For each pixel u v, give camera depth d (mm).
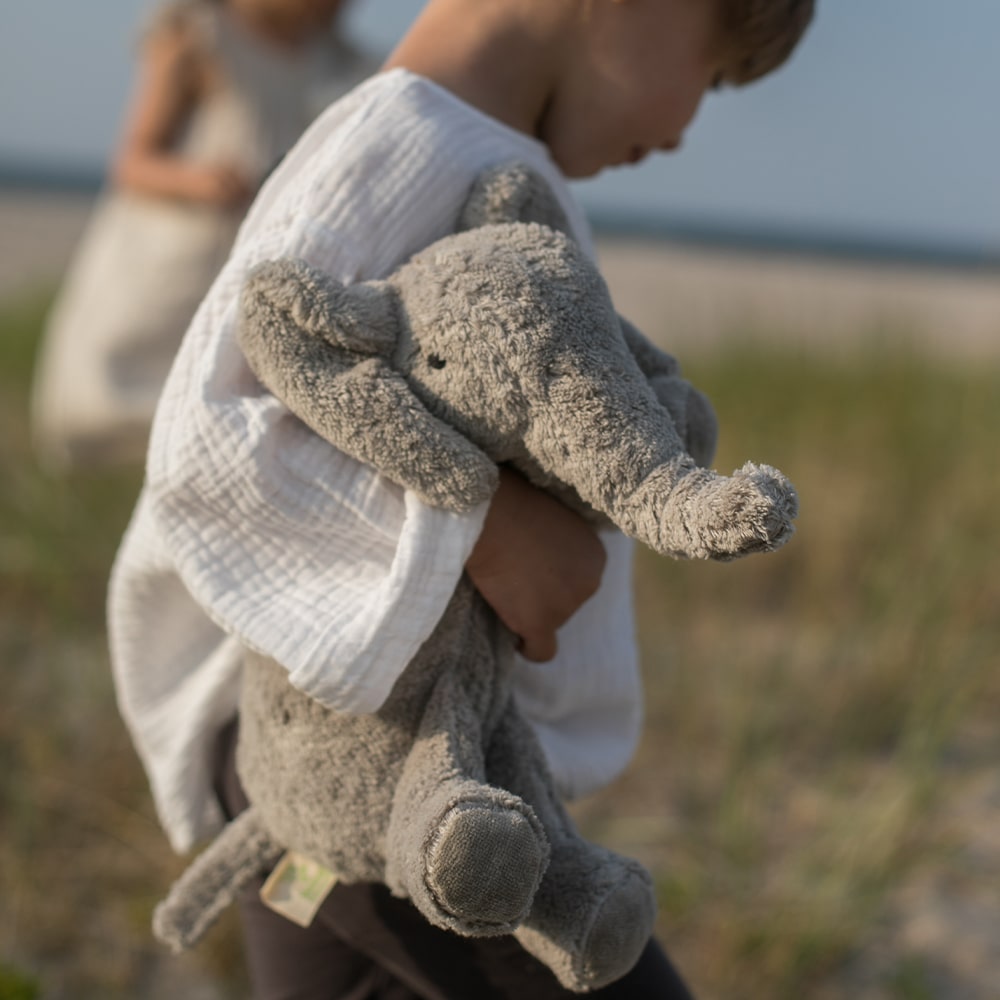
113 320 3221
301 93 3121
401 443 894
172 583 1179
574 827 1006
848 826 2193
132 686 1233
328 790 967
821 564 3332
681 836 2270
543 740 1152
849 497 3656
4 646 2910
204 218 3119
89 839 2213
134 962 1964
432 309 906
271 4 3035
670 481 829
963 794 2479
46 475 3426
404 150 1021
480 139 1064
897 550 3285
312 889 1039
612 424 857
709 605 3248
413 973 1089
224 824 1259
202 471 947
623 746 1237
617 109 1134
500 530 973
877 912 2115
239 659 1171
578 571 1012
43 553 3062
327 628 919
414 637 913
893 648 2814
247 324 922
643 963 1122
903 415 4113
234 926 1987
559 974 922
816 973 1966
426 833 802
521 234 939
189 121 3129
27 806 2215
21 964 1937
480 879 782
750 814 2266
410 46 1146
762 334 5004
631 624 1242
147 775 2363
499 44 1107
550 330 880
